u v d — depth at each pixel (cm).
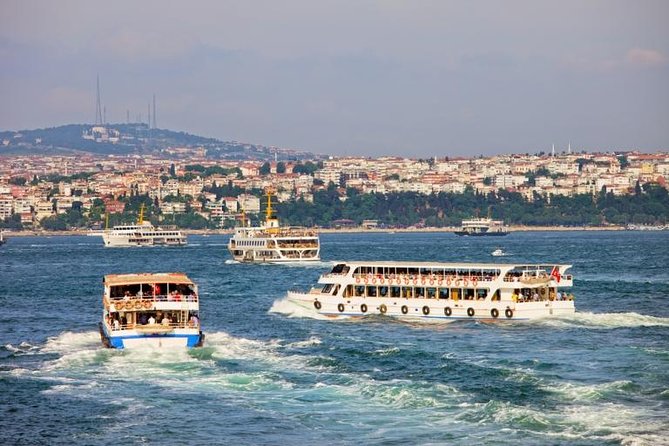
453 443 16562
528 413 17888
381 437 16988
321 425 17738
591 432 16925
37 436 17525
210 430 17600
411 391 19862
